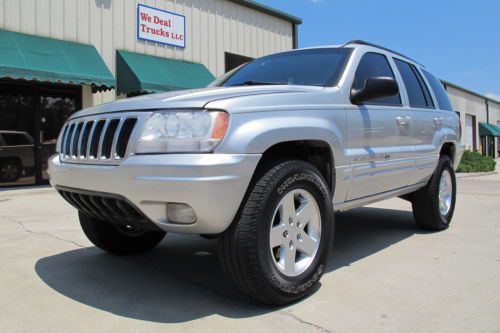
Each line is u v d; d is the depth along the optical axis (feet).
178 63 40.55
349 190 11.53
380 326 8.27
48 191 30.71
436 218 16.43
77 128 10.37
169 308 9.23
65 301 9.64
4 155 32.19
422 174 15.24
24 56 29.43
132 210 9.07
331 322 8.45
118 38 36.68
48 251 13.87
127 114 9.12
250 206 8.61
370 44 14.10
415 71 16.46
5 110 32.42
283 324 8.38
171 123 8.50
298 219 9.61
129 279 11.14
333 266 12.14
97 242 12.66
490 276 11.22
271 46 50.93
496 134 129.39
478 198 28.27
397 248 14.15
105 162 9.15
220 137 8.32
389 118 13.15
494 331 8.07
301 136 9.62
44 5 32.42
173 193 8.12
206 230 8.46
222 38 45.24
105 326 8.36
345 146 11.18
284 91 10.09
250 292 8.82
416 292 10.06
